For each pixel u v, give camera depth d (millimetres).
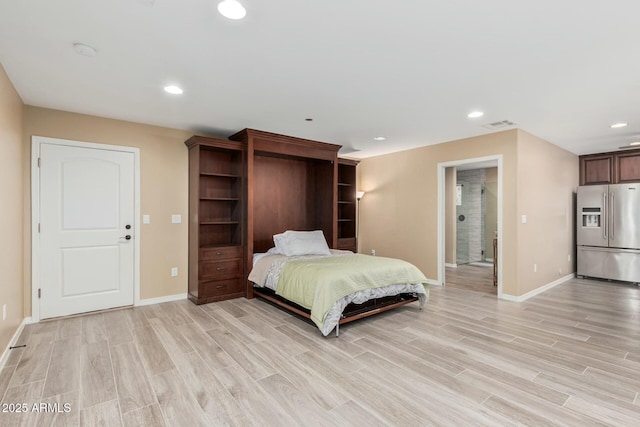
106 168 3738
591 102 3227
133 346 2756
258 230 4863
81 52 2244
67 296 3510
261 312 3715
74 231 3547
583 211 5723
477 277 5852
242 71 2566
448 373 2320
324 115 3691
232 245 4402
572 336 3018
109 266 3756
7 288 2637
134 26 1940
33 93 3000
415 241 5422
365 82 2773
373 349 2729
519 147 4215
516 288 4211
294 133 4516
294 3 1718
